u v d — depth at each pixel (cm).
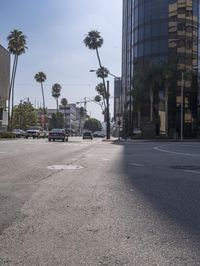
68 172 1620
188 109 7756
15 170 1666
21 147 3566
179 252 626
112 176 1519
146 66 7669
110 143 5184
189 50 7762
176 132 7400
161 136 7419
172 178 1482
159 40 7812
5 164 1909
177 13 7712
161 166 1925
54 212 895
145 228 766
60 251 629
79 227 770
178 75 7431
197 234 727
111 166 1897
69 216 858
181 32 7725
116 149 3506
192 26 7806
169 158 2442
